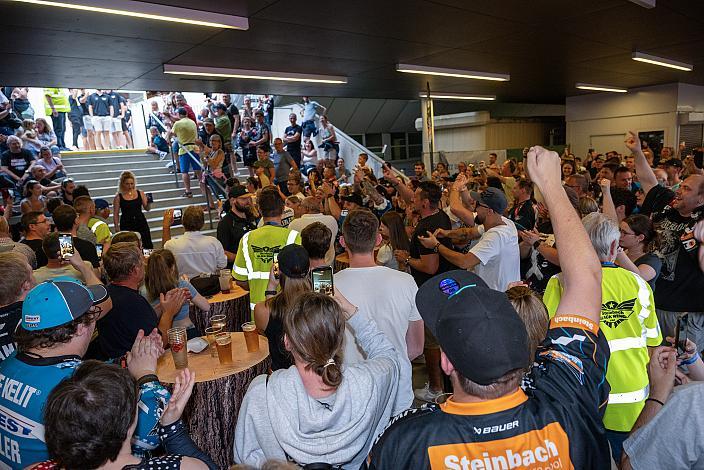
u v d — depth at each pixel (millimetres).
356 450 1469
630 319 1976
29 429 1639
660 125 14062
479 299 1047
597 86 12961
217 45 5992
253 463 1541
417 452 1001
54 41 5246
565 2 5273
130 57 6223
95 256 4324
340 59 7355
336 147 13516
